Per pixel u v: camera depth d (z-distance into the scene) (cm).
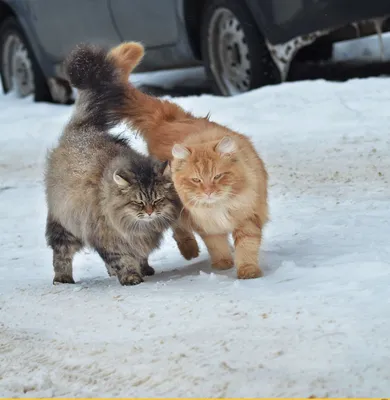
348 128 1828
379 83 2073
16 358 827
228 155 1016
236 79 2280
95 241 1098
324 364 704
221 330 809
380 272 927
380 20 1998
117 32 2428
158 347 793
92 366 774
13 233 1455
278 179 1562
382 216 1242
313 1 1966
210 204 1020
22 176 1884
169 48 2352
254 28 2170
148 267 1134
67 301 997
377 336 744
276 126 1916
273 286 934
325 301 848
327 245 1114
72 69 1191
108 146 1123
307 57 2392
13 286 1120
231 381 695
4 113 2747
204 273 1042
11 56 3042
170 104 1196
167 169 1069
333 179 1517
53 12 2606
